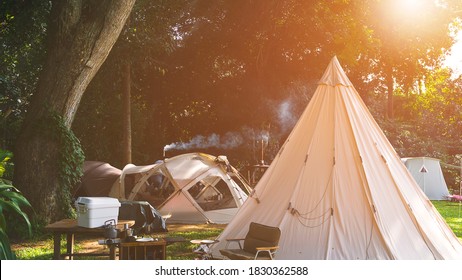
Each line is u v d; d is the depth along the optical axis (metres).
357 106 9.46
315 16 23.56
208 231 12.62
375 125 9.49
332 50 24.55
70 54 11.93
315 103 9.46
